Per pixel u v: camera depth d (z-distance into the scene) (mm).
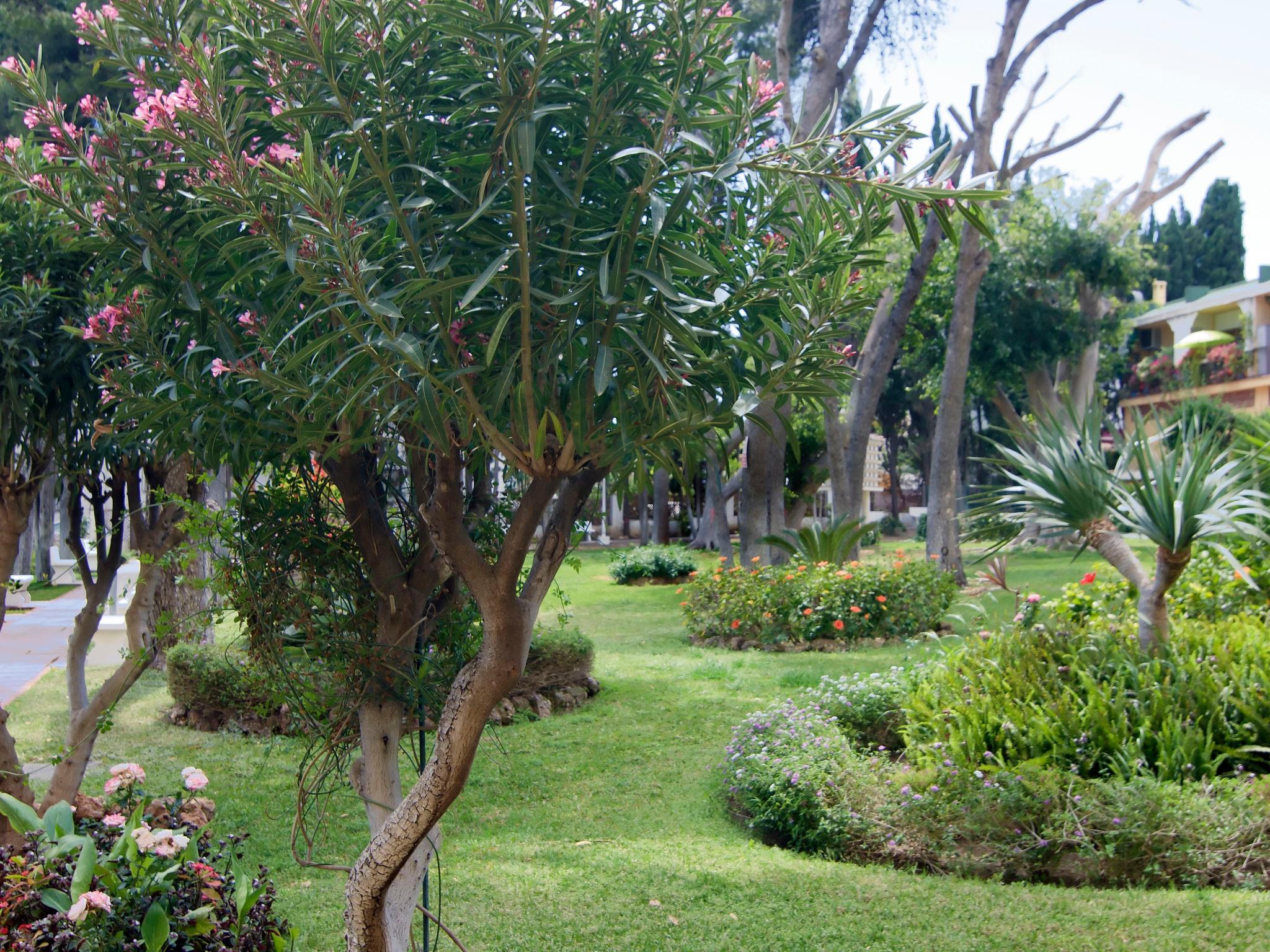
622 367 1993
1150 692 5574
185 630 3727
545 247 1872
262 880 3236
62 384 4055
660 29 1861
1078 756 5270
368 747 2770
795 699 8164
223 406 2293
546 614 16000
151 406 2316
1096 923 3982
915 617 11898
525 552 2184
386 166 1849
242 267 2100
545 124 1901
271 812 6094
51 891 2666
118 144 2205
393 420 2229
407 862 2773
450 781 2223
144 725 8547
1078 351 21109
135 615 4625
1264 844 4484
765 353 2074
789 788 5477
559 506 2408
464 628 3008
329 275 1798
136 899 2668
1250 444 7695
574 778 6824
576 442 2018
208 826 4469
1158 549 5812
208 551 2939
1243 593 7129
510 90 1795
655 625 14633
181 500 3027
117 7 2004
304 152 1660
